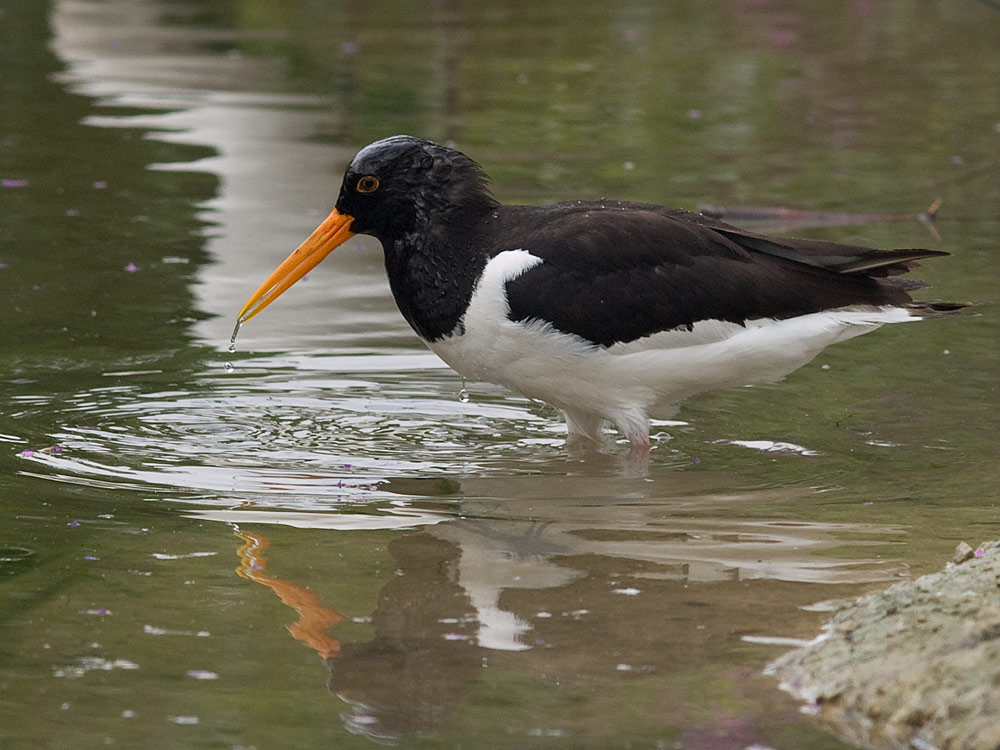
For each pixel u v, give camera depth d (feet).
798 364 36.88
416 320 37.01
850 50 95.61
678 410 39.81
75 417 38.09
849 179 64.64
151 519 31.30
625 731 21.97
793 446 36.76
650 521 31.48
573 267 35.24
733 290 35.76
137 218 57.06
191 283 49.78
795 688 23.18
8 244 53.36
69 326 45.42
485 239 36.17
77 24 97.04
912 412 39.11
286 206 58.90
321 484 33.94
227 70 85.40
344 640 25.23
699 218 37.42
